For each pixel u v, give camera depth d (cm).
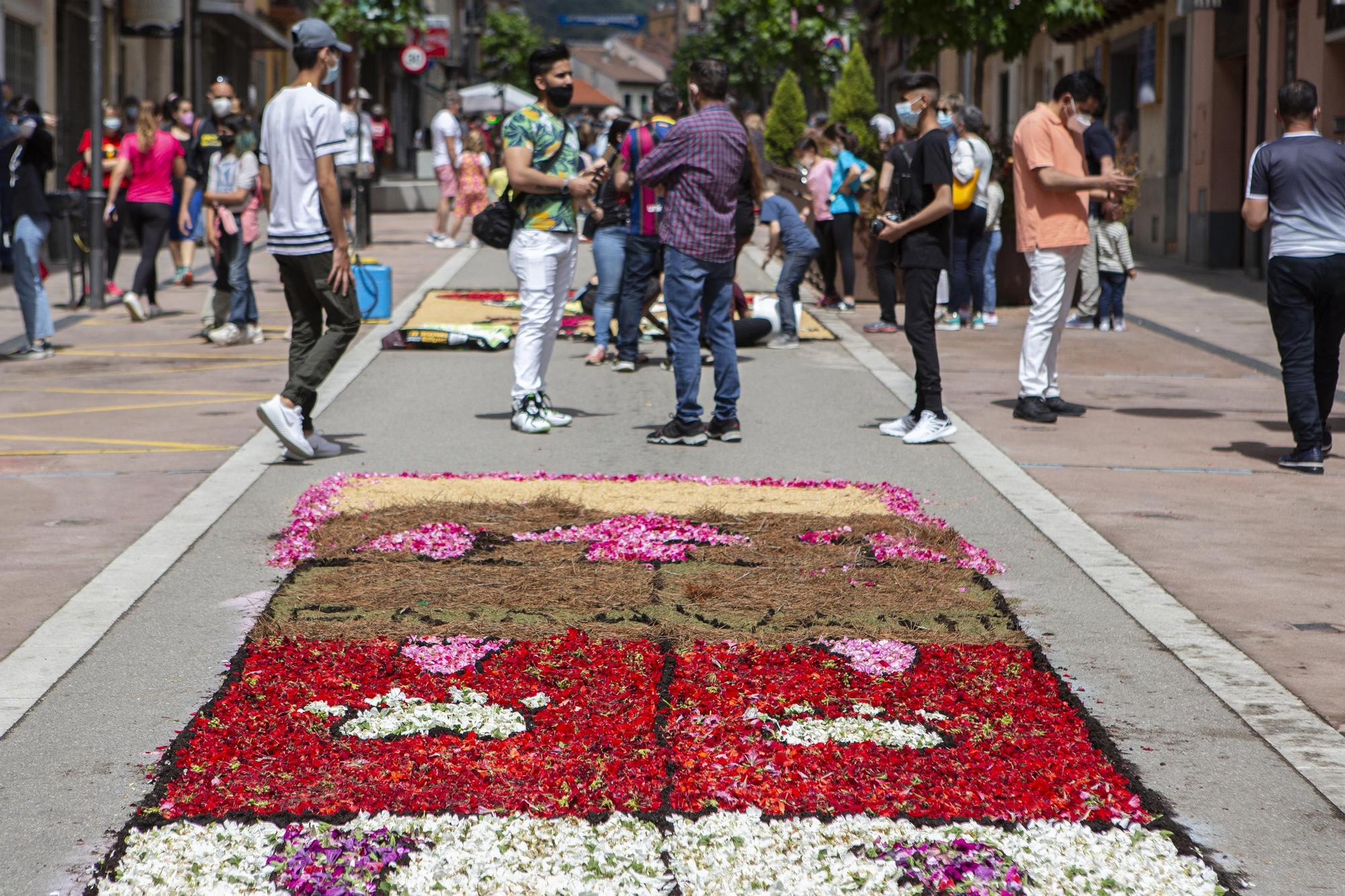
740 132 948
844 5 4853
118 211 1805
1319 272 898
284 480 847
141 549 687
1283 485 862
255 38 4703
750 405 1137
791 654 539
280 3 4944
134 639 560
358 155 2862
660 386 1229
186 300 1911
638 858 381
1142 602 620
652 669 522
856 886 369
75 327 1645
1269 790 434
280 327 1647
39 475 862
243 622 580
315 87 907
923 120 977
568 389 1207
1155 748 464
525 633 563
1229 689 516
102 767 444
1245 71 2586
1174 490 847
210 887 367
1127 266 1647
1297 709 498
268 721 472
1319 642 574
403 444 967
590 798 415
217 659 538
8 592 625
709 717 476
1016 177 1063
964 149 1616
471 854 382
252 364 1360
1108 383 1279
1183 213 2803
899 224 966
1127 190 1049
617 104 15188
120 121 1956
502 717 477
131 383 1242
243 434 1000
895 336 1586
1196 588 647
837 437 1005
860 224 1914
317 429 1017
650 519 733
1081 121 1042
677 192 948
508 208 998
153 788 427
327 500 774
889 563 666
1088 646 562
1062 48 3769
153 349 1468
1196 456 949
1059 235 1053
